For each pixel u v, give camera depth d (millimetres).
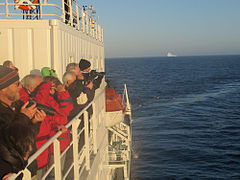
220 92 73062
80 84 4934
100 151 7633
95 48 10609
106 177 9445
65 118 4254
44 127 3820
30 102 2719
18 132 2342
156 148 28828
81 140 6145
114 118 11320
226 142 30797
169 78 116625
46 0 6703
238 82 97438
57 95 4246
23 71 6234
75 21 9070
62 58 6297
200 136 33375
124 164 13406
